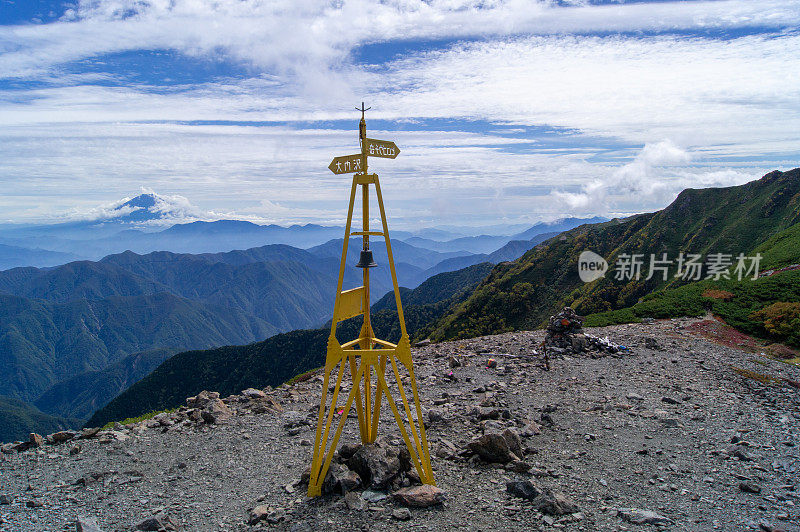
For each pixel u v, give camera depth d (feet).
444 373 65.05
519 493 29.48
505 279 399.85
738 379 63.72
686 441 40.83
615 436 41.86
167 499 32.37
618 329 106.01
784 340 94.84
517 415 46.96
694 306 123.34
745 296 125.59
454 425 44.14
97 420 386.11
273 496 31.40
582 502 29.32
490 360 69.62
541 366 69.21
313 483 30.35
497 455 34.81
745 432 43.14
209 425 48.37
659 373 66.03
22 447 44.34
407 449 32.65
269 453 40.14
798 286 121.39
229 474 36.19
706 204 402.52
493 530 25.73
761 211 352.08
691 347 85.92
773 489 31.58
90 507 31.45
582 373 65.77
